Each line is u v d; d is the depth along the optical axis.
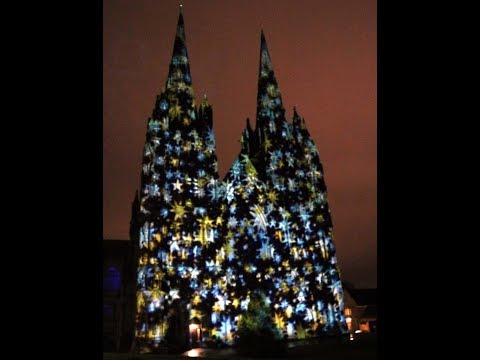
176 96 42.66
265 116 48.91
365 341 36.25
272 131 48.31
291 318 41.53
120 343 43.47
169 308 37.47
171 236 39.09
